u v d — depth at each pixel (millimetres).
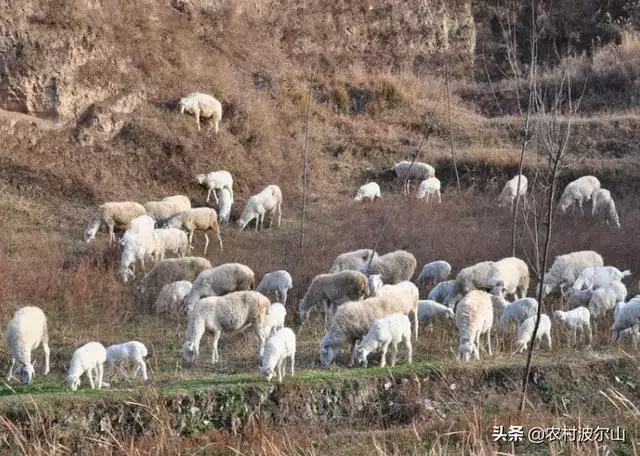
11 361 15258
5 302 17438
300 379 13320
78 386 13617
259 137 29156
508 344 16016
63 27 27062
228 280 17859
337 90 35469
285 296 18594
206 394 12742
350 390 13312
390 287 16141
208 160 27281
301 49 38281
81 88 27016
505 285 18094
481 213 27031
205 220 22547
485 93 39438
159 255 20953
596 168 30453
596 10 46656
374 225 24484
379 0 41250
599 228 24906
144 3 30859
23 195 24266
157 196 26047
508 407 12875
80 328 17109
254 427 12047
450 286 18453
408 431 11758
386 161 32281
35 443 11344
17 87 26234
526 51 44719
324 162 31469
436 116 35281
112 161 26172
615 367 14203
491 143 33969
